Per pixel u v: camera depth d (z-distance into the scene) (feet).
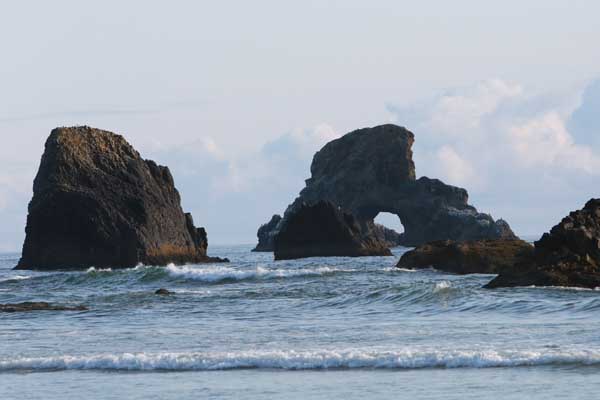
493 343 402.93
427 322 508.94
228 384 334.85
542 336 420.77
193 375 353.51
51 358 386.52
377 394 311.88
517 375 332.80
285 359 369.30
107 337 475.31
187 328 515.09
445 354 363.15
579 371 335.26
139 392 326.03
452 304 586.86
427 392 312.09
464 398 302.04
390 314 567.18
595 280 651.66
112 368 371.15
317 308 620.90
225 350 411.13
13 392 332.60
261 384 333.42
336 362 363.56
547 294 609.83
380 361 361.10
